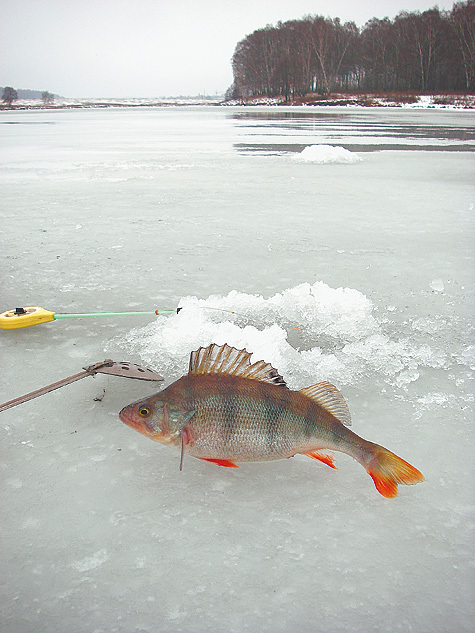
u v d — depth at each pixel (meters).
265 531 0.48
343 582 0.43
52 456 0.58
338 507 0.51
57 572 0.44
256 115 12.69
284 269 1.24
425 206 2.00
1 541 0.47
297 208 1.97
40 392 0.64
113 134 6.64
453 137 5.28
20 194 2.32
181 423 0.48
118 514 0.50
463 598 0.41
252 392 0.49
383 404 0.67
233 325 0.83
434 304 1.02
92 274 1.21
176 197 2.21
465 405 0.67
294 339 0.87
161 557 0.45
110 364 0.69
